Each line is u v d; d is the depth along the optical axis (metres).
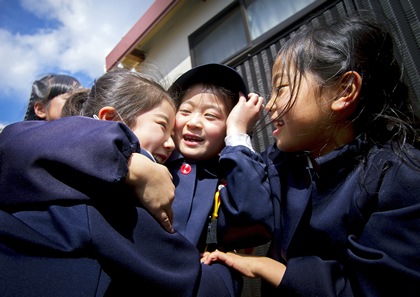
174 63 3.74
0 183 0.60
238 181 0.98
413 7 1.56
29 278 0.51
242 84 1.37
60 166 0.58
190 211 1.04
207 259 0.93
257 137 2.19
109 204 0.66
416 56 1.50
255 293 1.75
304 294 0.72
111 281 0.61
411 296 0.56
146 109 1.00
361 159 0.82
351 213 0.76
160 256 0.68
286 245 0.89
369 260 0.63
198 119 1.21
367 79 0.88
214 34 3.35
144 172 0.68
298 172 1.04
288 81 0.93
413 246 0.59
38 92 1.84
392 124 0.88
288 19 2.40
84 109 1.03
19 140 0.62
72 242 0.55
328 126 0.91
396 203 0.67
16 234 0.54
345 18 1.03
